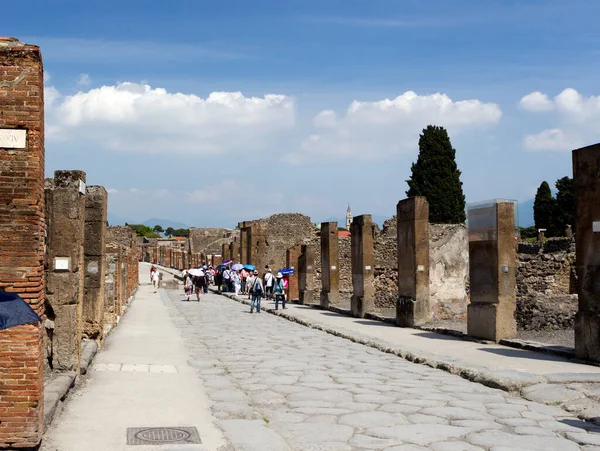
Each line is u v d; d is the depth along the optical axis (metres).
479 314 16.92
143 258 99.75
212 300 39.84
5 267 6.93
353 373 12.57
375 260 33.88
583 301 13.12
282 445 7.49
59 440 7.44
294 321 25.17
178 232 165.62
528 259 24.52
